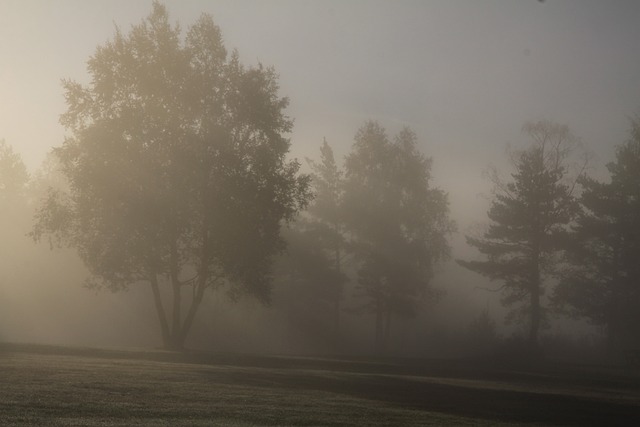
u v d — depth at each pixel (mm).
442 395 23969
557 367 46969
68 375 21578
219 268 45219
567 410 22172
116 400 16734
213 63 43875
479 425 17062
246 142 43812
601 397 27828
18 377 20172
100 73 42625
